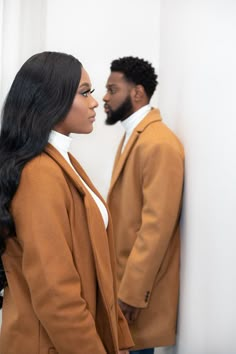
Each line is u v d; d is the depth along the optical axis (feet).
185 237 6.23
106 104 7.17
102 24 8.77
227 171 4.80
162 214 5.83
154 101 8.74
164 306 6.30
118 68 6.97
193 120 6.03
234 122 4.62
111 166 9.05
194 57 6.08
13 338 3.73
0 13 7.68
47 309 3.43
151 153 5.99
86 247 3.85
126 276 5.95
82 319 3.51
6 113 3.77
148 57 8.86
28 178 3.51
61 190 3.60
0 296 4.23
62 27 8.64
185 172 6.30
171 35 7.53
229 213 4.74
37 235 3.41
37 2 8.27
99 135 9.00
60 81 3.74
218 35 5.15
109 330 4.03
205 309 5.44
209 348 5.29
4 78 7.77
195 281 5.77
